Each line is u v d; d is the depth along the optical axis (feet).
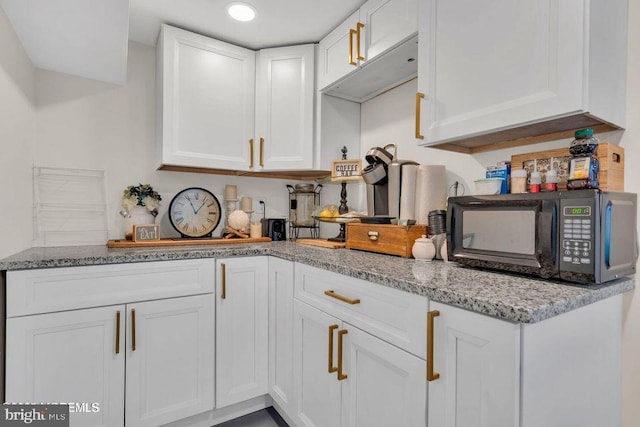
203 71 6.21
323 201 7.91
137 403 4.65
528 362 2.23
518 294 2.51
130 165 6.48
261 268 5.65
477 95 3.58
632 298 3.33
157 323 4.81
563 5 2.92
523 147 4.18
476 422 2.43
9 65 4.42
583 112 2.85
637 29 3.31
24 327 4.00
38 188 5.69
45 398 4.11
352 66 5.64
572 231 2.76
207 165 6.23
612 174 3.20
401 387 3.11
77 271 4.30
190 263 5.05
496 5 3.41
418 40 4.28
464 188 4.96
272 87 6.68
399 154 6.17
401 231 4.48
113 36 4.64
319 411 4.30
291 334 4.96
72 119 5.99
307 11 5.56
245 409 5.70
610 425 3.15
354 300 3.65
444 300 2.63
